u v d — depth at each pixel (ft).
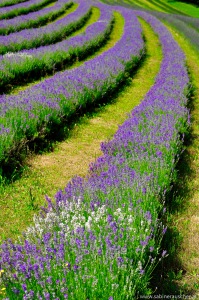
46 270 10.76
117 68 41.37
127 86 42.14
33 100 26.94
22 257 11.05
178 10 164.86
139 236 12.48
